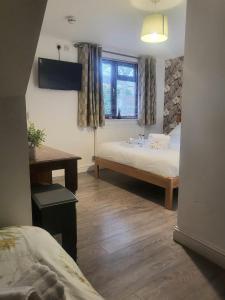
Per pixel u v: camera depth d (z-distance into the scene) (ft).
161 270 5.90
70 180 7.09
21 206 4.77
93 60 14.19
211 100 5.98
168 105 18.08
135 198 10.77
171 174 9.57
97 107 14.70
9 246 3.52
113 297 5.06
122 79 16.46
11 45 3.36
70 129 14.42
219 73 5.75
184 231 6.98
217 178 6.04
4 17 2.95
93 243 7.09
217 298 5.05
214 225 6.22
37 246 3.58
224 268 5.99
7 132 4.42
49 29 11.88
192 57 6.29
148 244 7.06
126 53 15.96
